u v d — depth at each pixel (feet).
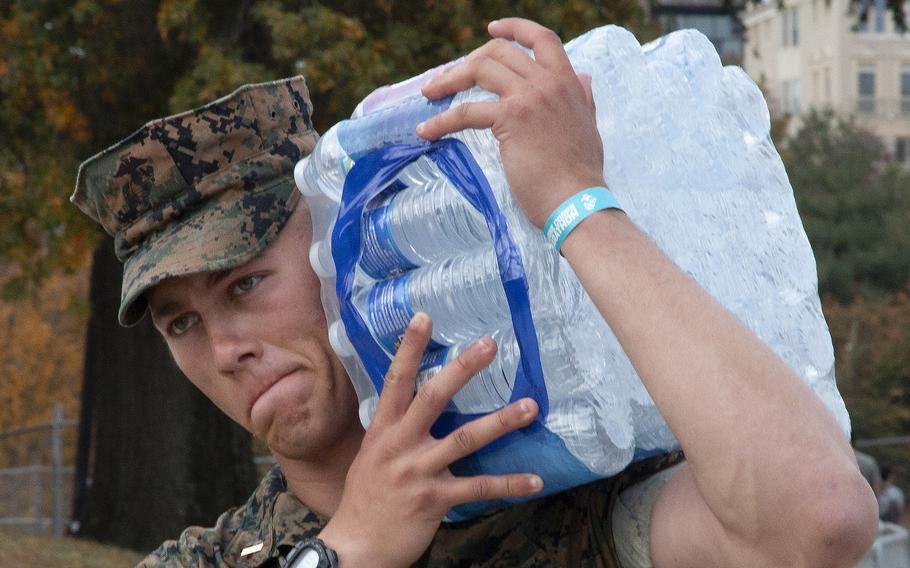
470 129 5.24
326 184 5.89
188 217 6.10
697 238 5.47
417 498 5.41
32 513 55.11
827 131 98.02
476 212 5.20
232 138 6.12
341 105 27.04
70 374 75.87
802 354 5.65
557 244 5.02
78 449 35.50
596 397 5.00
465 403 5.49
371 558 5.47
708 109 5.66
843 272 84.64
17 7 28.53
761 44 148.05
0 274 55.01
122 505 32.27
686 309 4.84
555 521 5.87
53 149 29.86
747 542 4.80
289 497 6.33
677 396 4.78
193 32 26.91
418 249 5.42
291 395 5.98
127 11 28.99
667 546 5.39
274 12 26.18
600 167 5.13
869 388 76.48
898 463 57.00
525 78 5.12
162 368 32.17
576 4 28.09
